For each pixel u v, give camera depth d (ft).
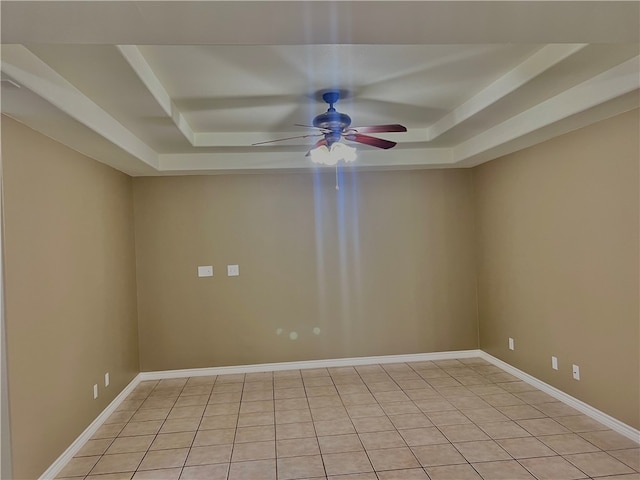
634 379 9.50
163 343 15.52
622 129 9.46
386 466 9.03
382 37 5.56
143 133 11.19
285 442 10.26
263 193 15.96
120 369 13.35
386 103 10.69
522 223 13.38
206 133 12.91
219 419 11.73
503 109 10.39
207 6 4.56
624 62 7.82
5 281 7.67
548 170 12.01
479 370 15.08
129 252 14.75
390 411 11.85
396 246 16.49
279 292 16.02
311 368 16.08
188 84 8.83
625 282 9.60
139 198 15.43
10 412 7.73
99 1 4.38
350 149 9.68
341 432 10.68
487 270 15.79
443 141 13.83
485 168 15.52
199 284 15.67
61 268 9.77
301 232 16.12
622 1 4.75
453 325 16.67
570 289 11.35
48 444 8.93
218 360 15.75
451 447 9.72
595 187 10.33
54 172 9.56
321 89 9.43
